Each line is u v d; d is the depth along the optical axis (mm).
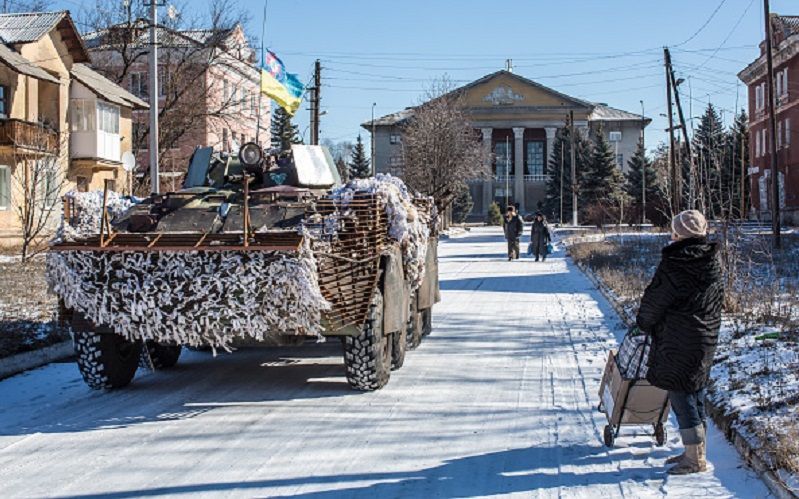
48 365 10875
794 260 22234
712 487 5879
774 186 28297
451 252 38188
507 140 95688
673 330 6016
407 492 5867
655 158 78250
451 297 19172
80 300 8297
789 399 7258
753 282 15852
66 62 38219
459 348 12047
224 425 7766
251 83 51281
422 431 7488
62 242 8508
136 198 10125
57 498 5785
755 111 60656
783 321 11484
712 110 30188
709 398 7906
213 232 8742
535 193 100500
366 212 8594
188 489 5945
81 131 39188
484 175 84938
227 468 6441
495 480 6113
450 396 8898
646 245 32938
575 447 6926
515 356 11336
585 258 29047
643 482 6020
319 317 8219
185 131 46281
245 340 8430
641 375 6488
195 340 8359
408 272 10227
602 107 103688
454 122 66188
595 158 75875
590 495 5770
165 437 7355
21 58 34062
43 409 8453
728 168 30281
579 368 10383
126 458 6727
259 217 8820
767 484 5789
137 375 10281
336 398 8852
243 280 8039
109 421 7953
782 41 53750
